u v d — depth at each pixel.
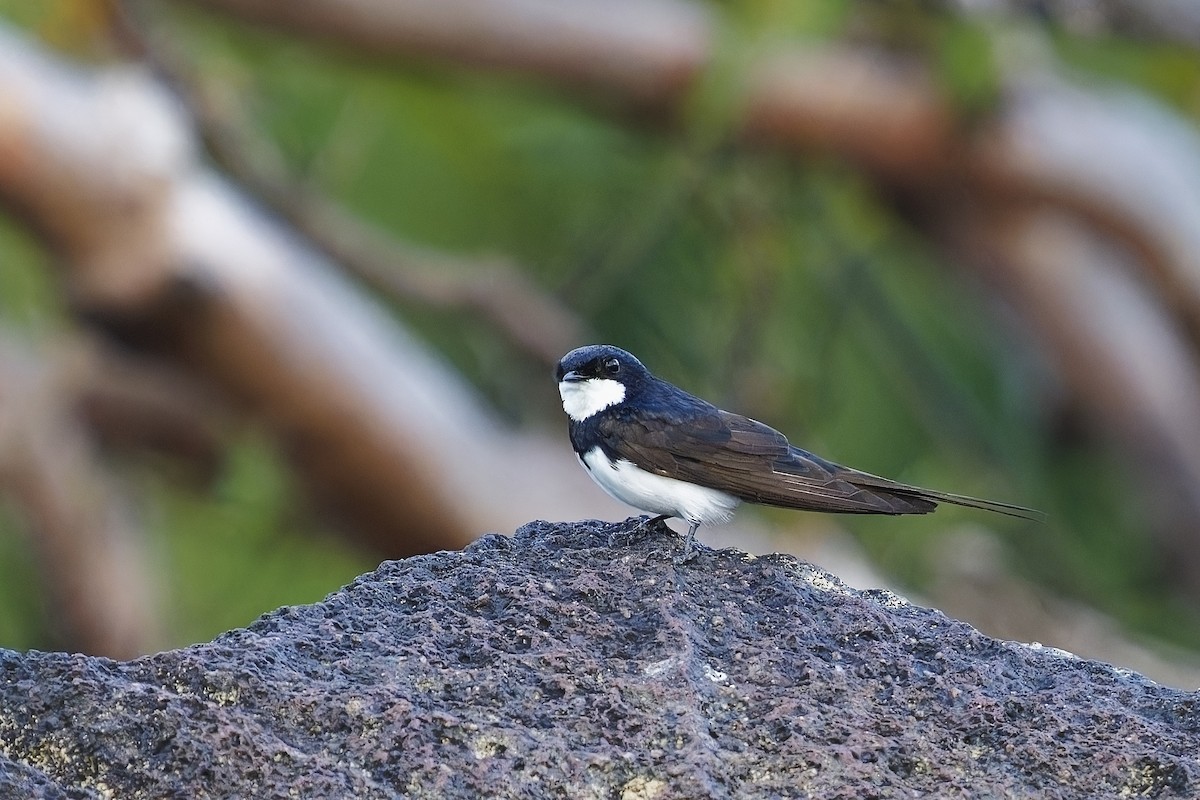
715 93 13.58
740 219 14.94
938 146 15.51
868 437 16.55
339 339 14.19
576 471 15.55
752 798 5.16
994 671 6.09
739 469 7.48
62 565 14.20
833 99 14.98
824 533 14.81
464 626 5.99
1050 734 5.57
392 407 14.54
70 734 5.07
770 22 13.17
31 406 13.76
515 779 5.10
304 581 15.06
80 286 13.78
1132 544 17.88
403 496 14.74
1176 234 16.45
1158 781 5.37
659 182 14.96
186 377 14.41
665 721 5.40
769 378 14.95
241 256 13.75
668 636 5.93
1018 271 16.67
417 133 15.10
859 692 5.79
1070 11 14.80
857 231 16.56
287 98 15.57
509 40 14.29
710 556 6.85
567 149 15.16
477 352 17.20
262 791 4.96
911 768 5.35
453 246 15.63
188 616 14.86
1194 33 14.70
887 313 16.88
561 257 15.60
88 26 13.88
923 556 15.44
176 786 4.98
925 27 15.13
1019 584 15.54
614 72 14.34
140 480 15.08
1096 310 17.05
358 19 13.95
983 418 17.20
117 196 13.15
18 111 12.70
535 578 6.47
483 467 14.99
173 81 14.36
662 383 7.96
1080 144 15.80
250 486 14.45
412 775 5.08
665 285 15.26
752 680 5.80
